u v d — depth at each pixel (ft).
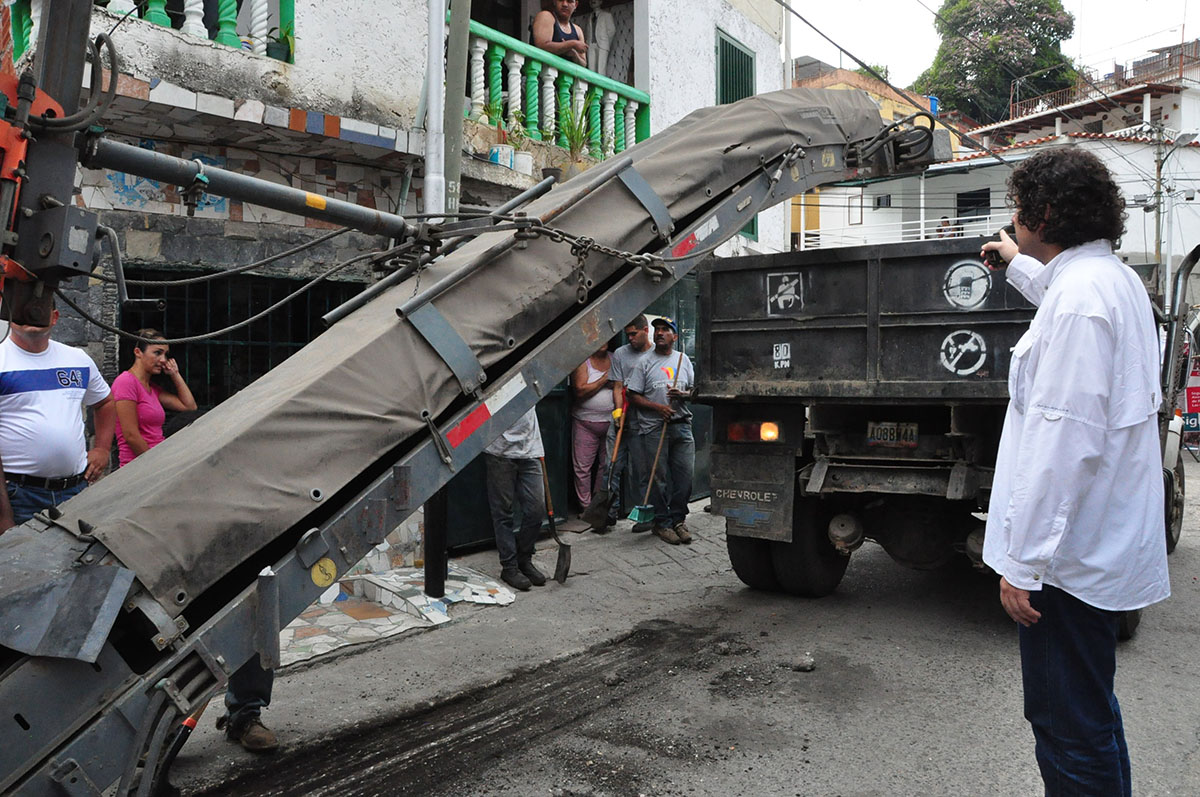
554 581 22.02
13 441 13.48
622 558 24.16
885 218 100.37
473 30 24.79
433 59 19.30
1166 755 12.51
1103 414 7.80
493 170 24.45
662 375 26.25
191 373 19.70
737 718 13.94
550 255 12.98
